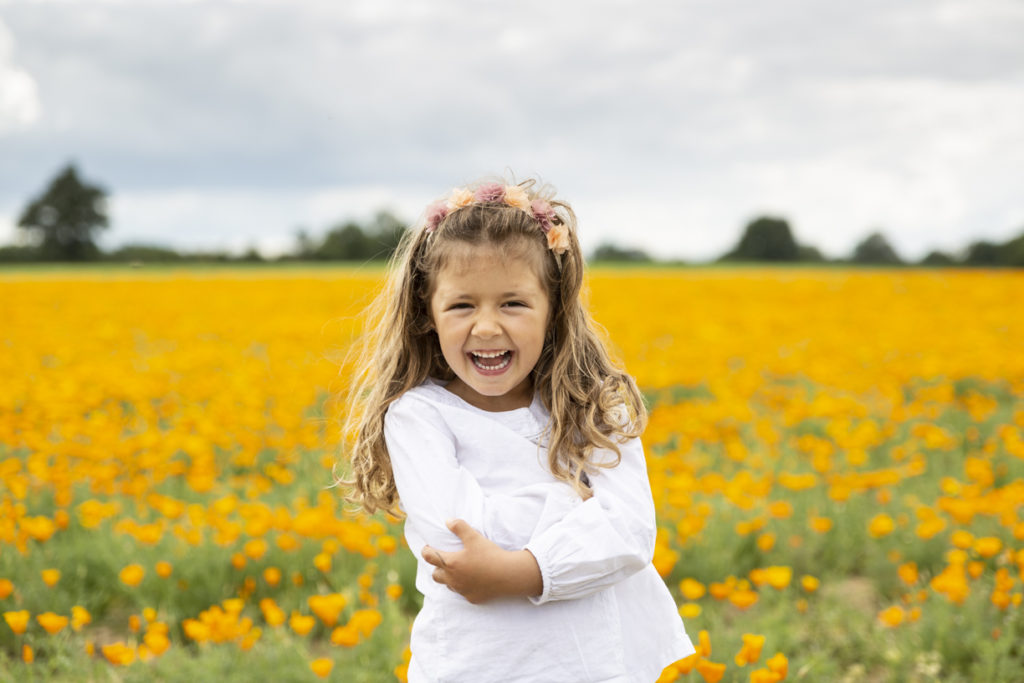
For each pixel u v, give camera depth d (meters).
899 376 7.87
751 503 4.14
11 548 3.80
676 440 5.95
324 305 16.14
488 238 1.74
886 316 13.35
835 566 4.08
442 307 1.78
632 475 1.82
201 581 3.79
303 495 4.74
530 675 1.63
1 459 5.44
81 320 13.54
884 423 6.66
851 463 4.93
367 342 2.13
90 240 57.62
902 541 4.15
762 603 3.66
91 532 4.23
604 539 1.61
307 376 7.71
